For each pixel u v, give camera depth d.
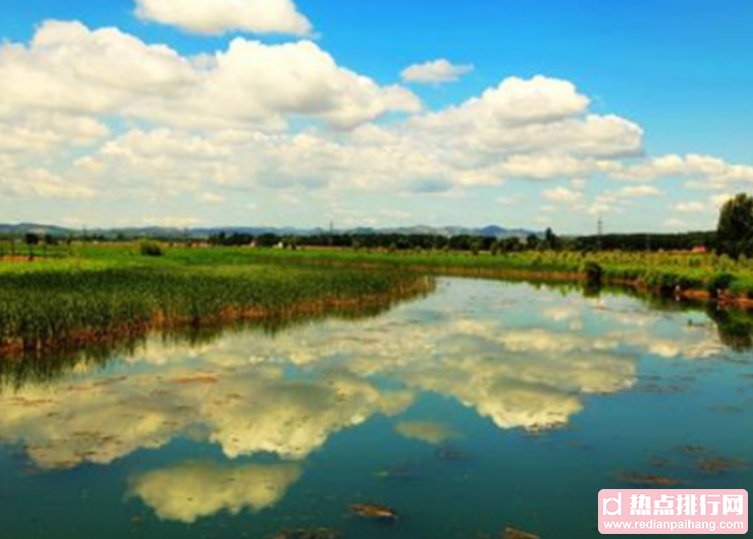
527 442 18.42
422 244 149.25
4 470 16.02
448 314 47.00
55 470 16.05
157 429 19.27
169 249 128.00
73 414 20.62
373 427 19.72
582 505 14.28
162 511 13.85
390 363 29.06
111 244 151.62
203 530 13.00
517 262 99.62
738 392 24.20
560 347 33.50
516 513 13.84
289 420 20.31
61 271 56.25
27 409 21.14
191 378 25.67
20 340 29.47
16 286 43.97
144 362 28.62
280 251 137.00
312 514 13.77
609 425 20.08
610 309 51.06
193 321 39.09
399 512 13.87
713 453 17.61
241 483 15.39
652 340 35.94
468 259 108.06
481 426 19.89
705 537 12.93
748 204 92.56
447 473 16.08
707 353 32.12
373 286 55.47
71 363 28.25
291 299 45.56
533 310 49.97
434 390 24.25
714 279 60.34
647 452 17.64
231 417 20.52
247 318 42.12
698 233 138.25
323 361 29.31
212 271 65.88
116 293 40.00
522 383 25.44
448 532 12.98
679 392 24.14
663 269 73.00
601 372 27.56
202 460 16.84
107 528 13.05
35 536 12.68
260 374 26.53
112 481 15.41
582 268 87.31
